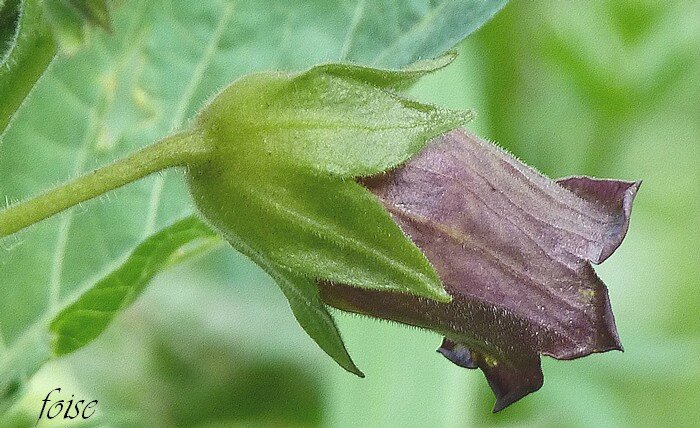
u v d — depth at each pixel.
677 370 0.20
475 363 0.13
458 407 0.17
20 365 0.15
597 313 0.13
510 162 0.13
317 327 0.13
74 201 0.13
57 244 0.15
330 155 0.13
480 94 0.19
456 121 0.13
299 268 0.13
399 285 0.13
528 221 0.13
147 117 0.15
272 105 0.13
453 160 0.13
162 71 0.15
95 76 0.15
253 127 0.13
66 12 0.15
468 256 0.13
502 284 0.13
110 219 0.15
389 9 0.14
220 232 0.13
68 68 0.15
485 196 0.13
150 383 0.20
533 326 0.13
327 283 0.13
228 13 0.15
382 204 0.13
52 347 0.15
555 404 0.20
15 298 0.15
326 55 0.15
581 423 0.20
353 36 0.15
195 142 0.13
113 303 0.15
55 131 0.15
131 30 0.15
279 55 0.15
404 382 0.17
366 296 0.13
